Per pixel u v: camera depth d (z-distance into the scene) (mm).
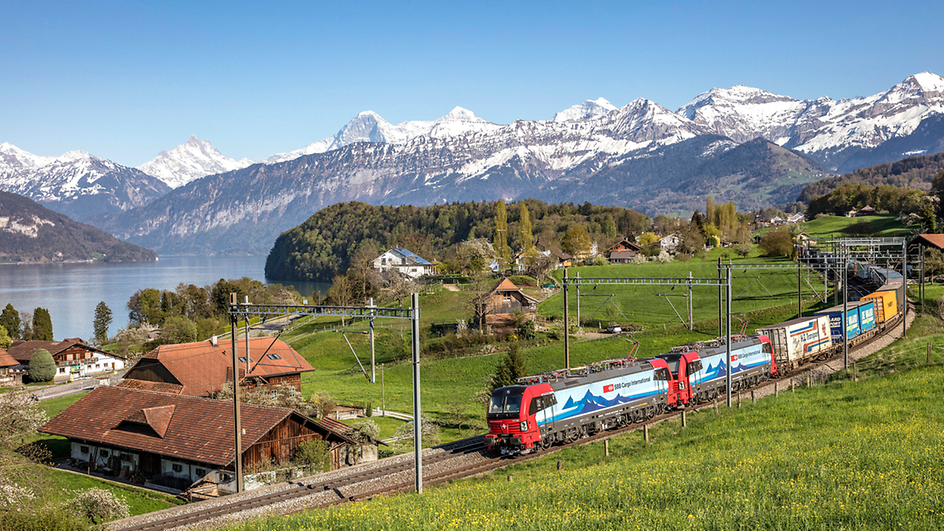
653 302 105000
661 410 46969
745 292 103562
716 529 16438
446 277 154000
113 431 47406
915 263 95250
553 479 28141
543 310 105438
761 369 55625
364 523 22172
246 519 28734
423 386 76562
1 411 41219
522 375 58594
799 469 22766
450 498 25984
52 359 103125
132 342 134375
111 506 34656
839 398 41781
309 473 41844
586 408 41125
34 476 38625
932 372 45688
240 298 169875
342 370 91062
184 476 42875
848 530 15094
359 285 152750
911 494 17406
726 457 27922
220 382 63594
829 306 83875
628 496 21703
